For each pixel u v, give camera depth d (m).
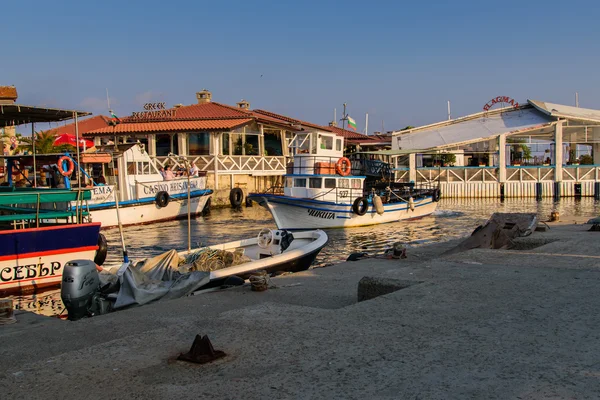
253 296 7.30
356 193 23.95
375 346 3.97
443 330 4.32
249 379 3.42
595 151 46.50
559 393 3.07
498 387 3.17
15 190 14.58
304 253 10.66
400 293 5.64
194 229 23.72
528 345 3.90
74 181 21.39
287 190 24.08
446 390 3.15
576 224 15.65
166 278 8.87
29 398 3.25
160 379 3.48
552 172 42.72
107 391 3.32
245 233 22.38
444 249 12.89
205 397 3.16
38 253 11.20
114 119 36.03
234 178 36.78
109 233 22.42
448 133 44.97
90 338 4.95
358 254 12.01
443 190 42.66
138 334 4.52
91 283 7.34
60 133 44.16
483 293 5.55
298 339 4.20
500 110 48.41
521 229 11.68
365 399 3.06
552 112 42.69
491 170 42.69
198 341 3.89
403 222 25.92
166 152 36.97
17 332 5.25
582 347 3.84
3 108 12.32
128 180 25.02
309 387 3.25
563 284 5.92
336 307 6.79
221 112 40.28
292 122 46.34
